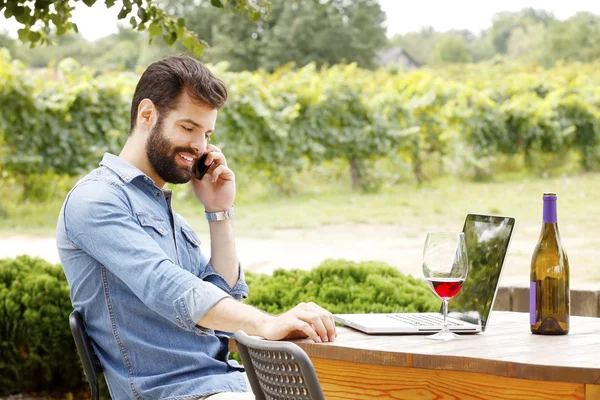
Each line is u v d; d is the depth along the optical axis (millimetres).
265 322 1968
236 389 2264
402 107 15406
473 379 1789
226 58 31734
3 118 12391
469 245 2326
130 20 3594
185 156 2328
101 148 12992
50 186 13570
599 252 8602
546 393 1690
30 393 4332
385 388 1926
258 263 8484
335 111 14797
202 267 2576
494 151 16016
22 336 4180
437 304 3555
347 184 15750
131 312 2219
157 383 2217
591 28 31734
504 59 26094
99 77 13352
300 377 1515
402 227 11453
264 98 13883
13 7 3451
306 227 11688
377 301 3592
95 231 2160
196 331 2076
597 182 15258
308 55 33344
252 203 14367
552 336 1994
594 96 16734
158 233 2322
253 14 3555
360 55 35062
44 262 4430
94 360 2260
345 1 35750
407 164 15938
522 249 9172
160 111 2299
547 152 16453
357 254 9227
